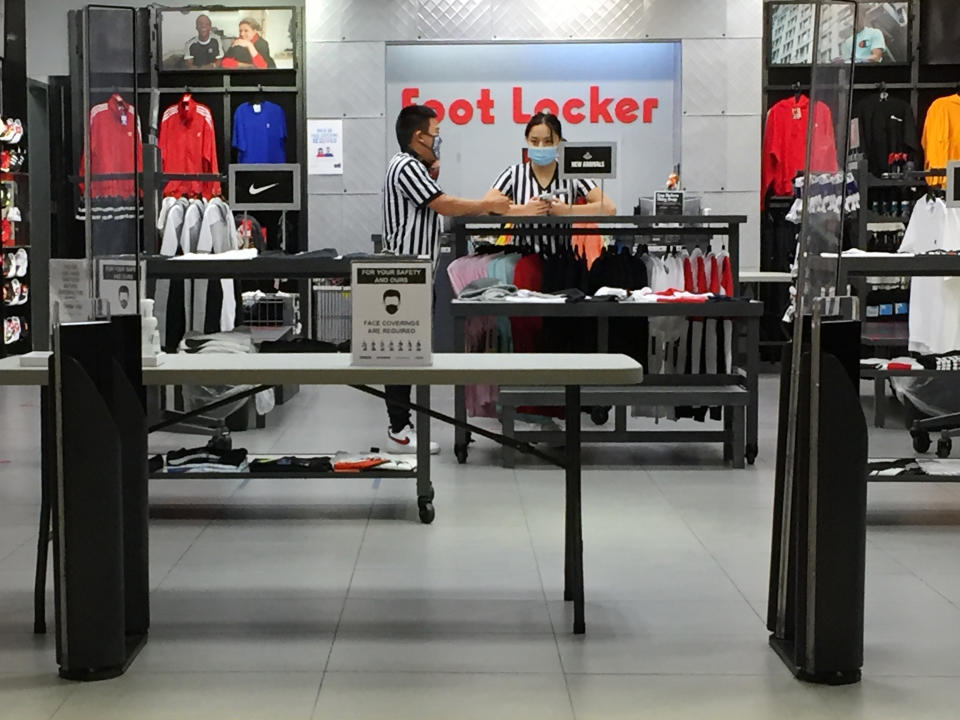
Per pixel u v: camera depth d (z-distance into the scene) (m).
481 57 11.37
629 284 6.92
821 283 3.11
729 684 3.09
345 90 10.98
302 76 11.16
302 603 3.80
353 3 10.94
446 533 4.76
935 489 5.67
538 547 4.53
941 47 10.73
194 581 4.06
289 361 3.62
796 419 3.19
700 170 10.95
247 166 7.36
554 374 3.40
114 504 3.09
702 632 3.51
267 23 11.08
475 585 4.01
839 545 3.06
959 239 7.91
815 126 3.09
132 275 3.30
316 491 5.62
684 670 3.19
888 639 3.47
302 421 7.73
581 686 3.07
